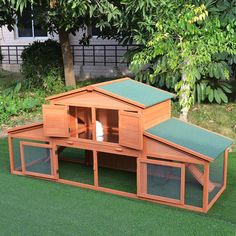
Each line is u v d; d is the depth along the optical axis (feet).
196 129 14.64
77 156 18.49
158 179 13.19
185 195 13.00
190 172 12.88
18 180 15.58
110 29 27.73
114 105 13.76
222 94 24.09
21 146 15.80
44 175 15.51
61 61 31.04
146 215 12.46
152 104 13.67
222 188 14.42
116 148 13.96
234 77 29.68
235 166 16.97
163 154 13.08
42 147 15.28
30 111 25.79
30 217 12.38
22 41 43.21
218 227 11.68
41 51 30.63
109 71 37.73
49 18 24.88
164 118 15.03
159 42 18.39
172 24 17.94
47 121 14.85
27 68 30.86
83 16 25.02
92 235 11.28
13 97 27.32
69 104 14.58
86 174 16.51
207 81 24.00
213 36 17.95
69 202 13.48
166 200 13.12
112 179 15.88
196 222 12.00
